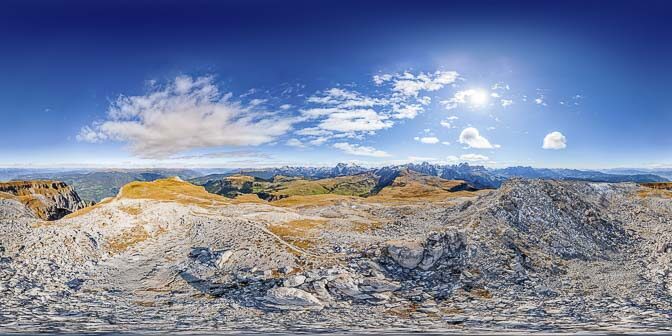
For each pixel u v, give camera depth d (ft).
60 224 199.21
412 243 164.35
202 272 151.23
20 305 113.39
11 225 189.98
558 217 217.15
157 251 182.70
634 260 173.06
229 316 110.11
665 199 281.33
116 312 111.24
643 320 103.96
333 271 145.89
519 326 98.84
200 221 219.82
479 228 190.80
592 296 129.70
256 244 176.35
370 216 322.55
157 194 388.37
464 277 145.79
